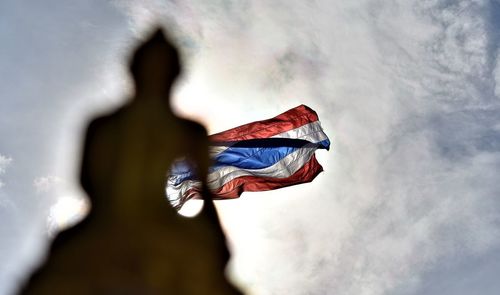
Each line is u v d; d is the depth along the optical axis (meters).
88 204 2.35
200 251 2.24
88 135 2.40
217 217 2.34
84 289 2.14
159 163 2.36
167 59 2.49
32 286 2.14
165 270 2.19
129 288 2.15
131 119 2.41
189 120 2.44
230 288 2.23
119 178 2.35
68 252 2.19
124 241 2.22
